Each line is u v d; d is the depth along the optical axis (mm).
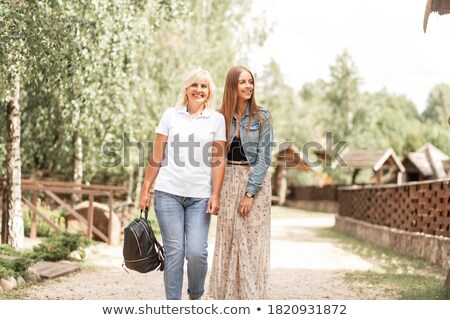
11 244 10141
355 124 45000
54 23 8516
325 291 7906
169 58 18484
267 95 35625
